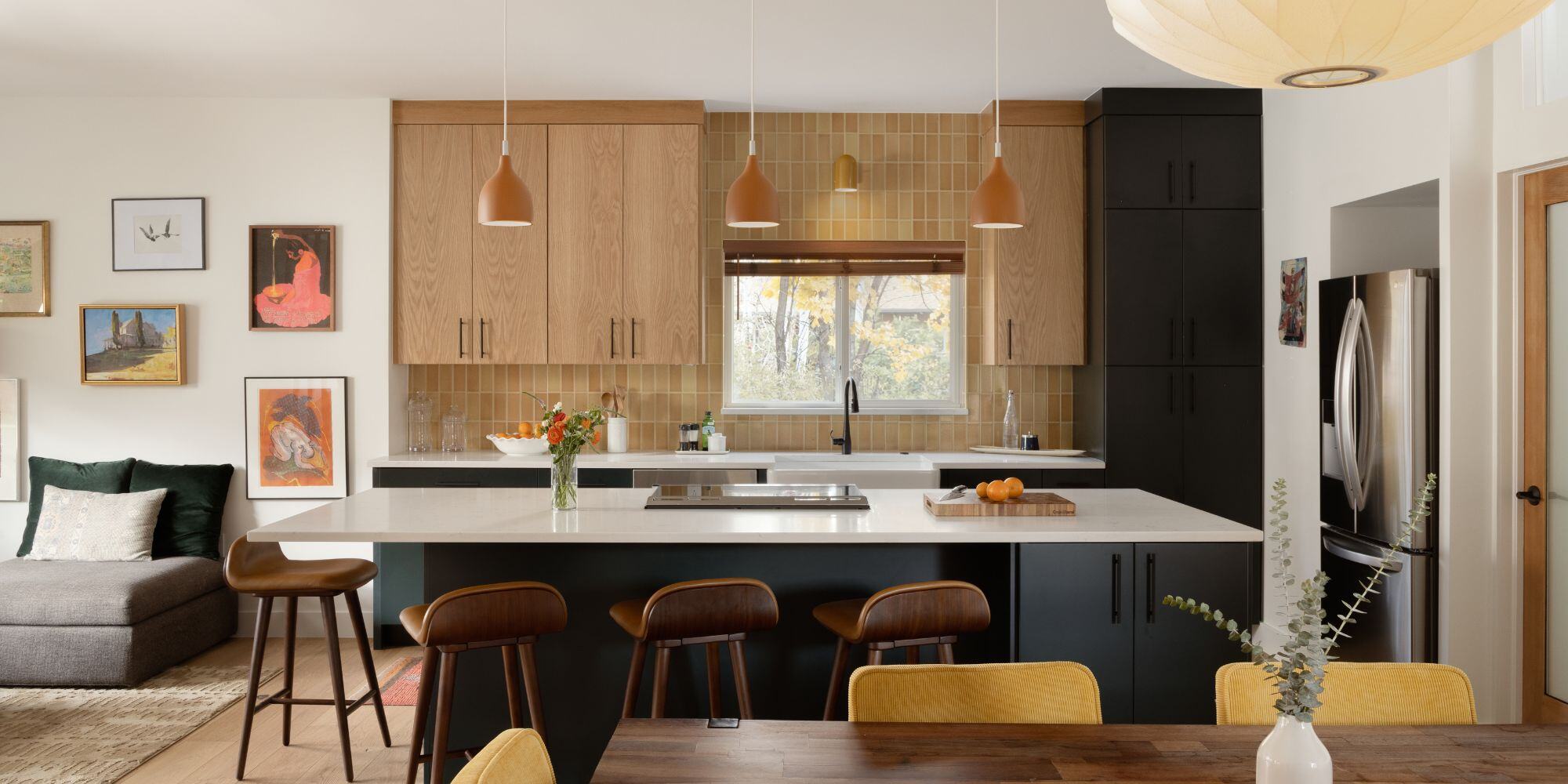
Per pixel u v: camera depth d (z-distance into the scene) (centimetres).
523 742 139
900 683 186
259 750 365
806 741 167
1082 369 547
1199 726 175
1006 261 530
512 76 482
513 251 528
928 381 573
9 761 351
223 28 412
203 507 507
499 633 275
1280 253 489
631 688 287
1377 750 163
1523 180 355
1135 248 507
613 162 527
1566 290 338
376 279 523
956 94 520
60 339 525
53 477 509
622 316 529
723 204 559
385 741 367
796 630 324
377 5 386
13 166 522
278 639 519
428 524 303
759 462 508
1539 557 350
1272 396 499
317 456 523
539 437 524
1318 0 112
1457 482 360
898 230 561
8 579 443
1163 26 129
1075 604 301
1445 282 362
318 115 521
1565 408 339
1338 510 411
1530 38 344
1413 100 381
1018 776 153
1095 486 509
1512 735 170
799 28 415
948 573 327
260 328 523
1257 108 509
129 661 431
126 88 504
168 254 522
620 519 313
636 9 391
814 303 572
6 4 383
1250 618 304
